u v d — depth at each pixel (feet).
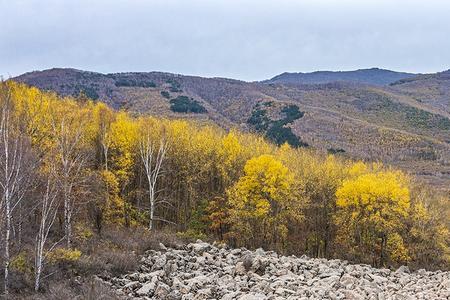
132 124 195.21
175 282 89.56
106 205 139.13
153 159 185.88
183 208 198.08
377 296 94.02
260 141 276.62
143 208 179.42
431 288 112.06
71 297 74.54
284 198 175.73
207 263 113.60
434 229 192.03
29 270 81.61
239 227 172.24
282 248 185.47
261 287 93.20
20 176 75.61
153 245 120.88
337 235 202.18
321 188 202.59
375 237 191.01
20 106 130.21
